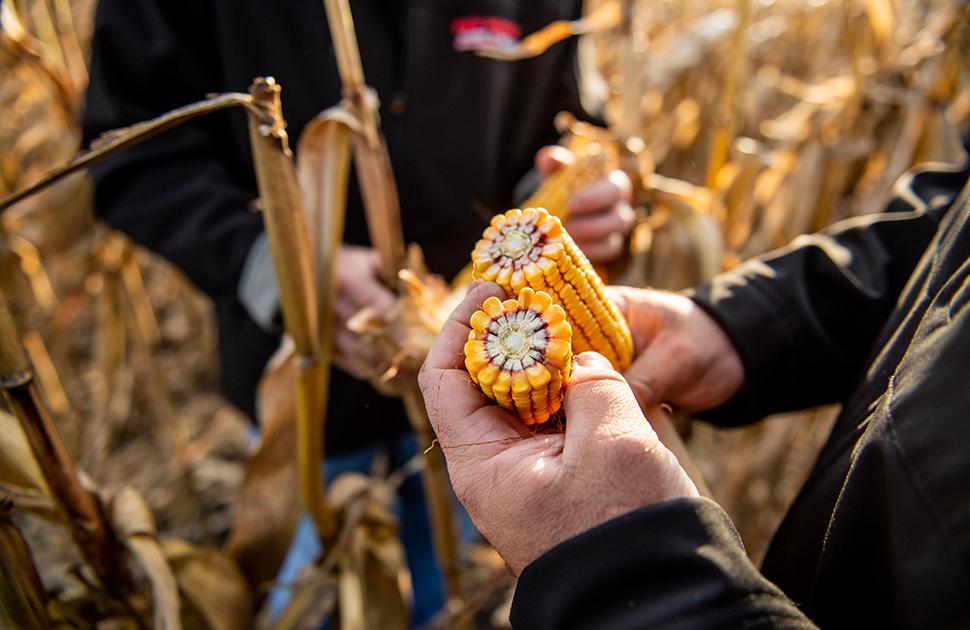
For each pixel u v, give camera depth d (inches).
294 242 21.7
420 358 24.9
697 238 34.3
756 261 22.9
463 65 33.1
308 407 24.7
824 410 45.4
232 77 31.7
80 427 55.1
